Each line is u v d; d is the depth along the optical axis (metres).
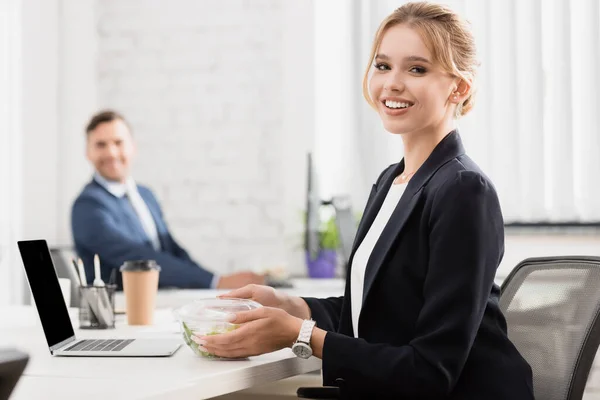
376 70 1.58
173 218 4.24
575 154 3.58
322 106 4.11
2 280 3.84
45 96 4.23
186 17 4.26
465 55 1.55
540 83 3.61
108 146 3.56
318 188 3.73
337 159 4.08
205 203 4.22
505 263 3.65
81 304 1.99
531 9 3.61
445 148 1.52
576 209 3.57
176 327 2.02
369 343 1.42
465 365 1.41
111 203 3.51
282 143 4.16
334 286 3.20
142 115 4.29
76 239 3.46
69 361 1.46
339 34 4.09
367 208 1.74
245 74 4.20
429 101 1.52
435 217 1.41
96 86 4.32
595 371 2.89
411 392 1.36
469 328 1.35
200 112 4.24
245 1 4.21
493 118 3.66
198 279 3.29
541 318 1.69
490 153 3.66
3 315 2.32
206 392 1.29
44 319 1.57
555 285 1.71
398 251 1.47
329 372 1.40
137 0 4.30
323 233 3.77
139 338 1.76
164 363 1.43
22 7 4.09
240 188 4.20
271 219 4.16
